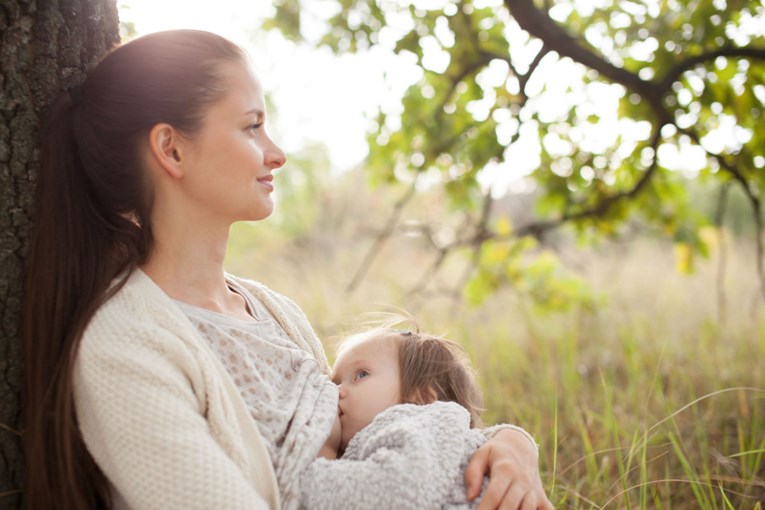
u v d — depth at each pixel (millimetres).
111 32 1584
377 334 1681
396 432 1352
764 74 3172
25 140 1427
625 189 3973
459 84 3873
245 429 1278
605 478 2338
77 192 1388
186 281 1423
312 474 1306
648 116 3510
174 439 1159
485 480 1379
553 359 3846
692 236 4035
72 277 1347
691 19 3033
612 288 5836
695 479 2176
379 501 1261
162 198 1396
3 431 1428
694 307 5316
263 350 1436
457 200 4297
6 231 1418
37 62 1438
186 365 1243
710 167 3646
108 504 1338
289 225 8984
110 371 1203
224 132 1376
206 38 1398
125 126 1354
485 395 3293
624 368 3684
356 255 7020
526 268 4656
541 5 3559
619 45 3459
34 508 1319
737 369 3422
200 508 1135
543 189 4258
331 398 1459
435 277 6125
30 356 1351
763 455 2500
